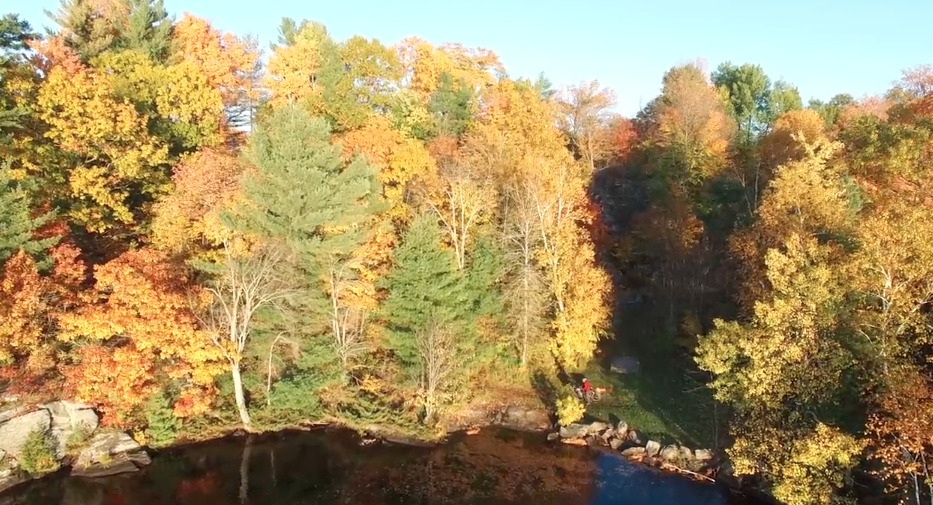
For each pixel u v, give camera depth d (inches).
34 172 1273.4
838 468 872.3
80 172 1290.6
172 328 1089.4
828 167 1517.0
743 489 1027.3
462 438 1278.3
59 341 1133.7
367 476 1126.4
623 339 1763.0
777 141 1887.3
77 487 1040.2
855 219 1180.5
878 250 903.7
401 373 1326.3
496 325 1477.6
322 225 1270.9
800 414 944.9
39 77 1472.7
